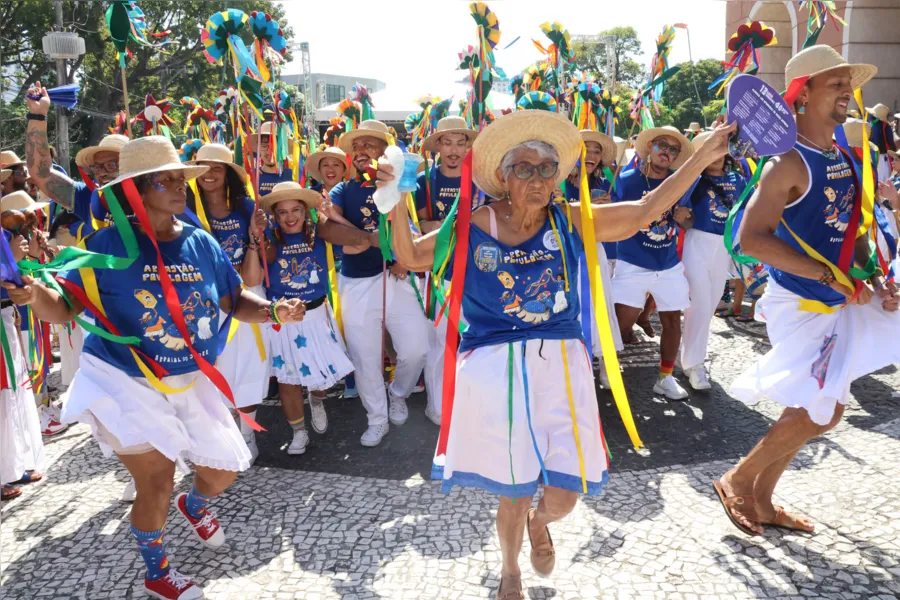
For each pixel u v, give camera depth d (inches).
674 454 158.6
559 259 98.6
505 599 101.4
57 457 172.1
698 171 97.1
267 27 166.7
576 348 100.2
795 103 113.7
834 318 115.4
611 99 229.6
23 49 724.0
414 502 139.9
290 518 135.6
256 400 161.5
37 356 176.7
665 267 187.8
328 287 172.4
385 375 219.1
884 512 125.0
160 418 106.1
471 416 98.7
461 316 114.7
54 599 112.6
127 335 105.2
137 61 792.3
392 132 219.0
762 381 119.3
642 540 121.0
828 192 112.6
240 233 163.6
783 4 548.1
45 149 112.7
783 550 115.8
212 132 295.7
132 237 103.2
